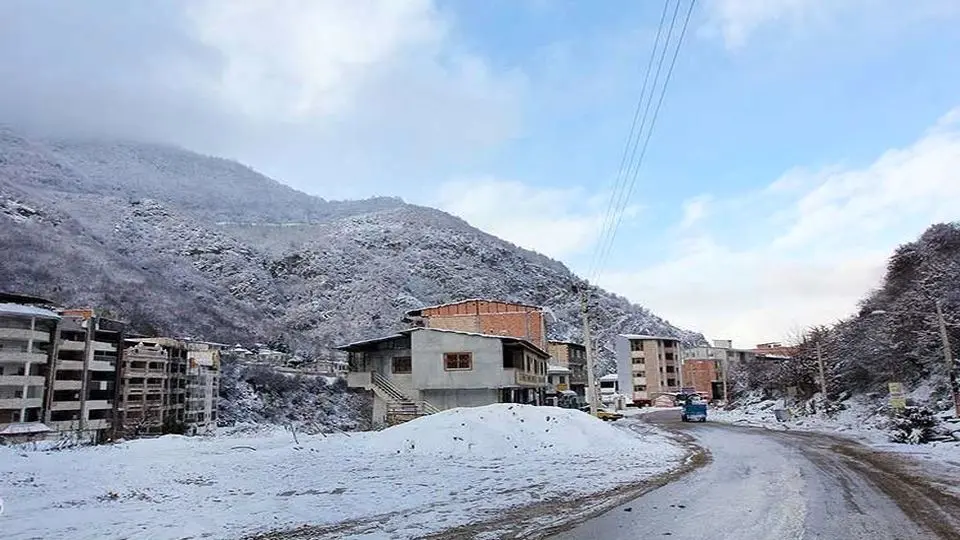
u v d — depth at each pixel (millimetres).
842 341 49906
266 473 13812
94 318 61594
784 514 9367
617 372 97062
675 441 26094
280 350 113375
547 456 18188
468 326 57000
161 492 11023
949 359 28312
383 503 10375
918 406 26594
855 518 9000
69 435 27344
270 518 9008
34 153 185375
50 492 10383
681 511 9688
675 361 96750
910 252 50625
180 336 96562
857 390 44156
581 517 9250
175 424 68875
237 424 76688
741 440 26453
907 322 38875
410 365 42375
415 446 19266
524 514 9508
